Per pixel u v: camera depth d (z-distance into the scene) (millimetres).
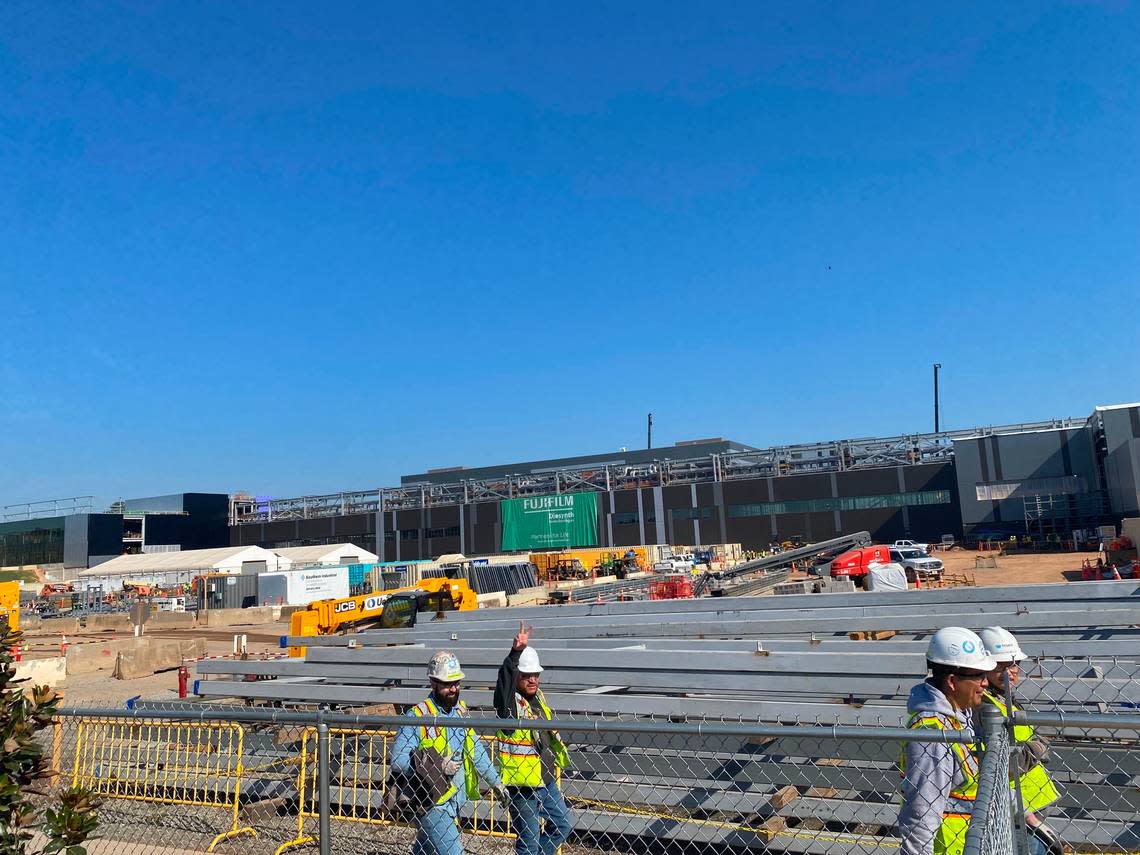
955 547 67688
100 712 5949
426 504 93812
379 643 11133
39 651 28266
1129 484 54594
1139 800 5754
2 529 97938
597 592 33219
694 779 6953
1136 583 8086
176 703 10586
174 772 8016
